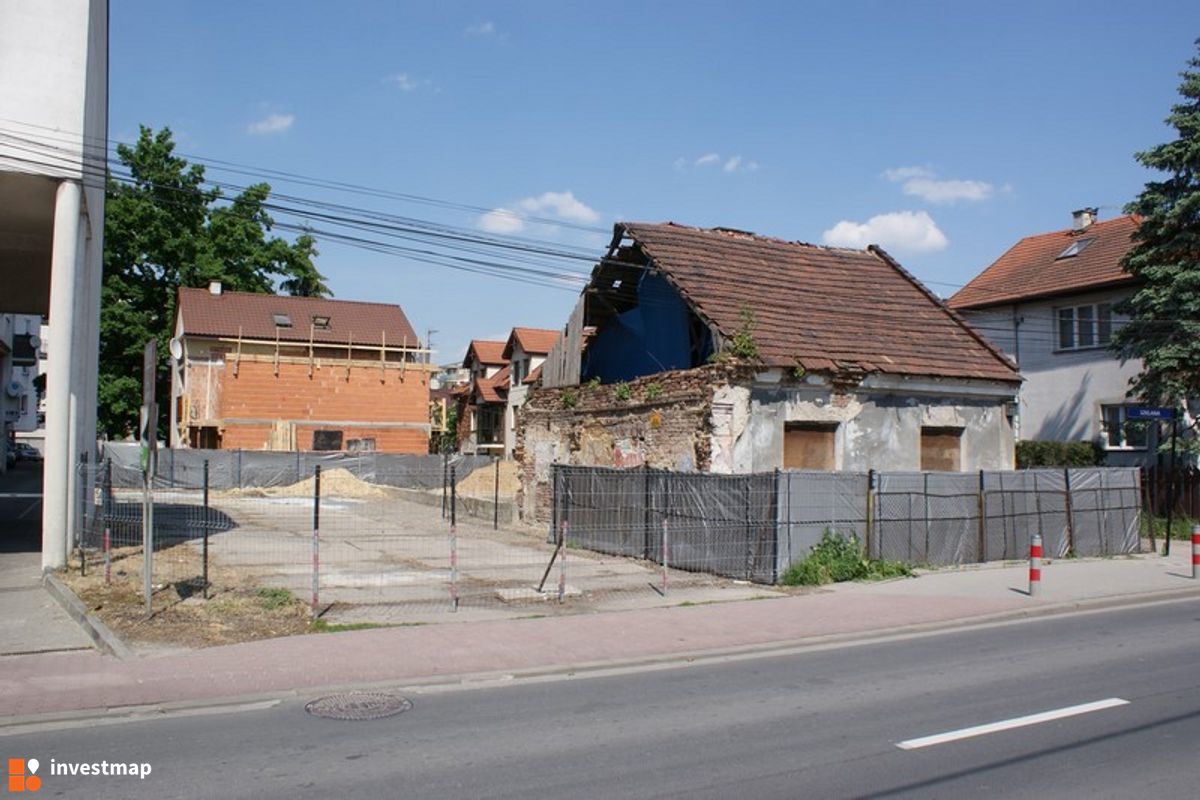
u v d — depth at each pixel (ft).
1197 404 79.30
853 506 51.72
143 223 150.92
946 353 68.18
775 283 68.90
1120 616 42.29
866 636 36.68
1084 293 97.19
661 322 72.08
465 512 94.12
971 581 49.73
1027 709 25.30
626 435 67.51
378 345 163.73
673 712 25.23
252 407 147.02
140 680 27.94
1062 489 62.08
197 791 18.85
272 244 171.53
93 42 54.29
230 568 51.62
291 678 28.45
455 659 31.12
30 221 58.95
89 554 54.80
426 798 18.40
